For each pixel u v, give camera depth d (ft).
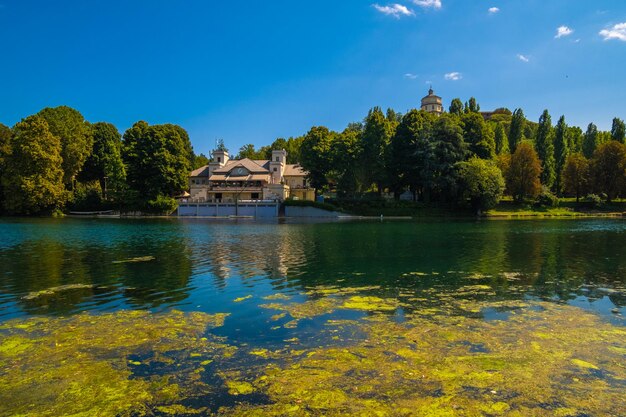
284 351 28.78
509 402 21.44
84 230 142.82
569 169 278.05
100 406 21.36
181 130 369.91
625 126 326.85
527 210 259.60
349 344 30.01
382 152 248.32
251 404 21.40
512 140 350.64
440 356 27.55
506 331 32.78
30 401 21.97
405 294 46.55
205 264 68.13
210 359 27.43
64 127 260.01
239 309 40.29
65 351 29.12
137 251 85.05
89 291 48.93
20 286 51.72
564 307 40.52
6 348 29.73
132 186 276.62
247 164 317.22
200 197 291.79
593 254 79.10
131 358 27.76
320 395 22.22
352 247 91.35
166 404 21.53
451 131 235.61
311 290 48.98
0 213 242.58
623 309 39.83
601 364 26.30
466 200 247.91
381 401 21.52
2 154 235.61
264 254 80.12
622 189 265.75
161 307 41.52
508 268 63.93
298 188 317.42
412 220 214.69
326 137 265.75
